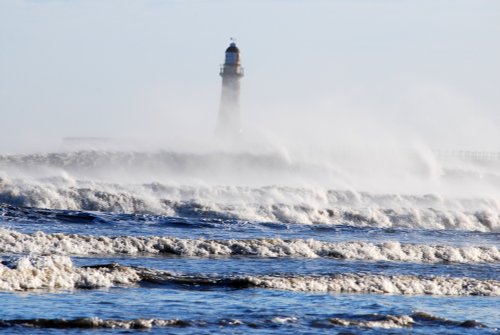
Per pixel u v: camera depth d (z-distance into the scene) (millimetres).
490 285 72375
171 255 84000
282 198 157125
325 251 91062
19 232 91188
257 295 62156
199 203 138375
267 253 88375
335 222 144375
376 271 79812
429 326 54844
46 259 64562
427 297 66500
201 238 101562
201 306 56875
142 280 64812
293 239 97688
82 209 136250
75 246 82375
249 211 139000
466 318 58719
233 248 88312
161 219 117125
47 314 51281
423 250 94625
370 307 59781
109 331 48562
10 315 50406
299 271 76438
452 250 95688
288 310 56906
